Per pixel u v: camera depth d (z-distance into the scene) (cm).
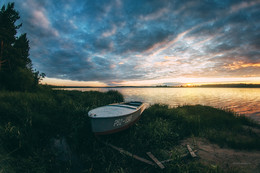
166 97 3272
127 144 491
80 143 492
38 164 354
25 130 450
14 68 1178
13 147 376
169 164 351
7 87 1073
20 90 1106
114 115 526
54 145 457
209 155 412
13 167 316
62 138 504
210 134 577
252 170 320
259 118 1143
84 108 750
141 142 494
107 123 504
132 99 2553
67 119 630
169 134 557
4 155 335
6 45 1171
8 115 514
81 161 405
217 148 463
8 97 702
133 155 408
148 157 413
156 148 462
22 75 1116
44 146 440
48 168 355
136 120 707
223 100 2656
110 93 1636
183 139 562
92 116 493
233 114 978
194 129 646
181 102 2236
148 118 765
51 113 658
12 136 395
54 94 1271
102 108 674
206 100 2641
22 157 365
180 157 379
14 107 580
